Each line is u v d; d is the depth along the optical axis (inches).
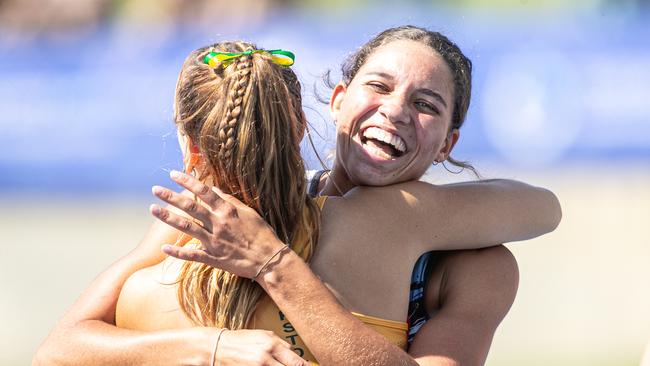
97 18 1605.6
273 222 353.7
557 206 423.2
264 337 334.0
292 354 332.8
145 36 1568.7
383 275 359.9
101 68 1553.9
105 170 1534.2
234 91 345.1
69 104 1550.2
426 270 402.0
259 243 340.2
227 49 365.7
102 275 400.8
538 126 1455.5
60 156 1544.0
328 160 502.3
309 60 1492.4
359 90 393.7
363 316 352.2
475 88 1294.3
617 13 1466.5
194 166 368.8
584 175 1446.9
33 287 1154.0
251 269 338.6
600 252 1187.9
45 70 1565.0
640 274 1122.0
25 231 1381.6
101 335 361.4
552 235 1262.3
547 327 1000.9
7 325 1036.5
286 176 353.7
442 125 395.5
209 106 349.7
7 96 1562.5
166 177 1524.4
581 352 926.4
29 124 1552.7
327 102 510.9
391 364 335.3
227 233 338.3
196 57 369.1
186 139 365.4
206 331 340.2
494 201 396.2
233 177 348.5
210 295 351.3
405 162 390.9
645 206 1332.4
